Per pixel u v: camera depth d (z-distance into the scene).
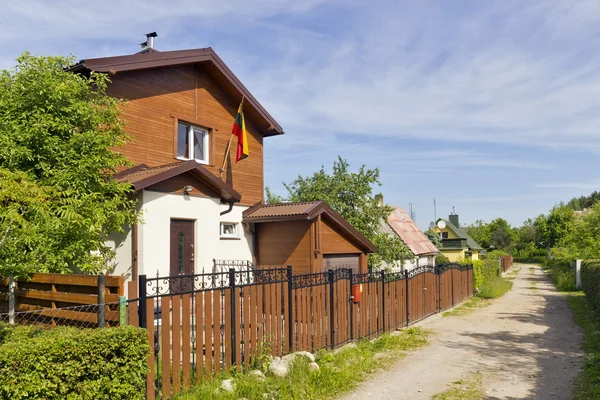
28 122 8.27
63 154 8.30
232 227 16.02
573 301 18.97
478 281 22.48
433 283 15.41
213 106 15.91
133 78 13.24
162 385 5.85
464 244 50.75
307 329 8.63
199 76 15.44
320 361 8.20
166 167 12.34
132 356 5.29
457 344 10.43
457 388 7.14
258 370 7.22
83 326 6.30
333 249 16.09
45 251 7.05
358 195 21.36
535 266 60.88
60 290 6.64
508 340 10.95
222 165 16.08
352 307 10.07
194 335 6.50
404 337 11.14
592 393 6.72
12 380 4.27
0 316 7.26
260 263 16.12
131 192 10.50
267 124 17.53
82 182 8.27
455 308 16.92
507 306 17.61
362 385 7.25
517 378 7.71
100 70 11.92
